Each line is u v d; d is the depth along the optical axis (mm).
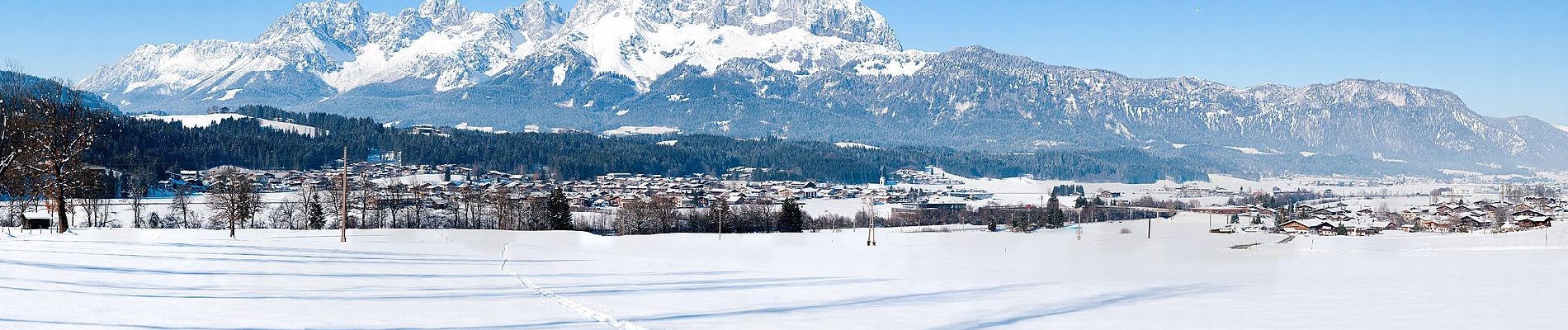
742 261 74438
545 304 32781
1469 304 33938
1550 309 31734
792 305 33688
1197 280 54250
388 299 32844
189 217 163625
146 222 150250
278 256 56969
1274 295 39406
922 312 31719
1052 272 64812
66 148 88188
